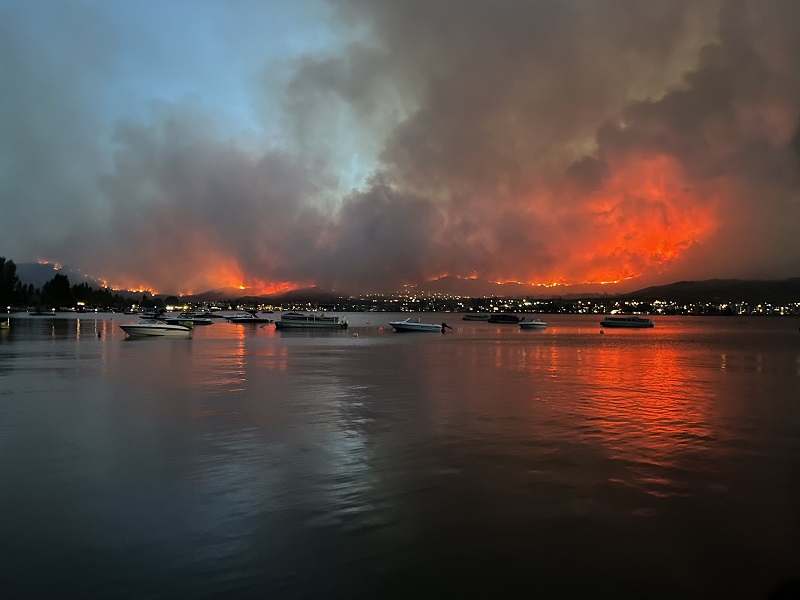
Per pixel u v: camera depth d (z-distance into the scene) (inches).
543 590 284.2
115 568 304.0
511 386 1031.0
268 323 5989.2
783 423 691.4
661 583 292.2
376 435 610.5
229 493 420.5
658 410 777.6
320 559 314.8
